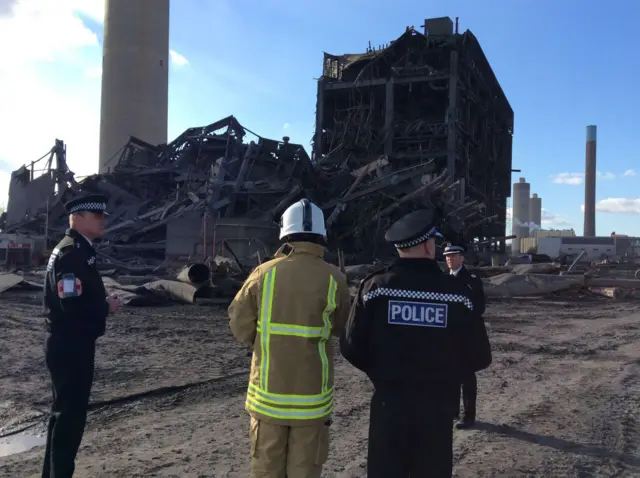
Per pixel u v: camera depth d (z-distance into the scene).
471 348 3.22
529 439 5.70
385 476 3.13
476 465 5.00
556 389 7.73
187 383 7.68
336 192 32.31
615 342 11.55
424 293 3.13
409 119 46.97
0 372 8.09
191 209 29.31
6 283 17.97
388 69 47.50
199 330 12.00
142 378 7.93
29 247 28.81
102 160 58.47
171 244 28.27
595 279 20.47
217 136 37.00
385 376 3.12
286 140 35.03
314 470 3.18
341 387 7.68
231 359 9.31
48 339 4.02
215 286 16.14
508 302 19.02
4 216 36.19
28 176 35.16
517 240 111.62
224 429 5.87
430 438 3.09
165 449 5.26
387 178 30.28
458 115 44.41
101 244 29.56
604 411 6.68
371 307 3.19
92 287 4.07
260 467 3.15
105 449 5.24
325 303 3.25
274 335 3.19
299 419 3.13
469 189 46.06
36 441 5.48
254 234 26.73
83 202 4.10
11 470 4.70
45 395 6.98
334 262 26.38
